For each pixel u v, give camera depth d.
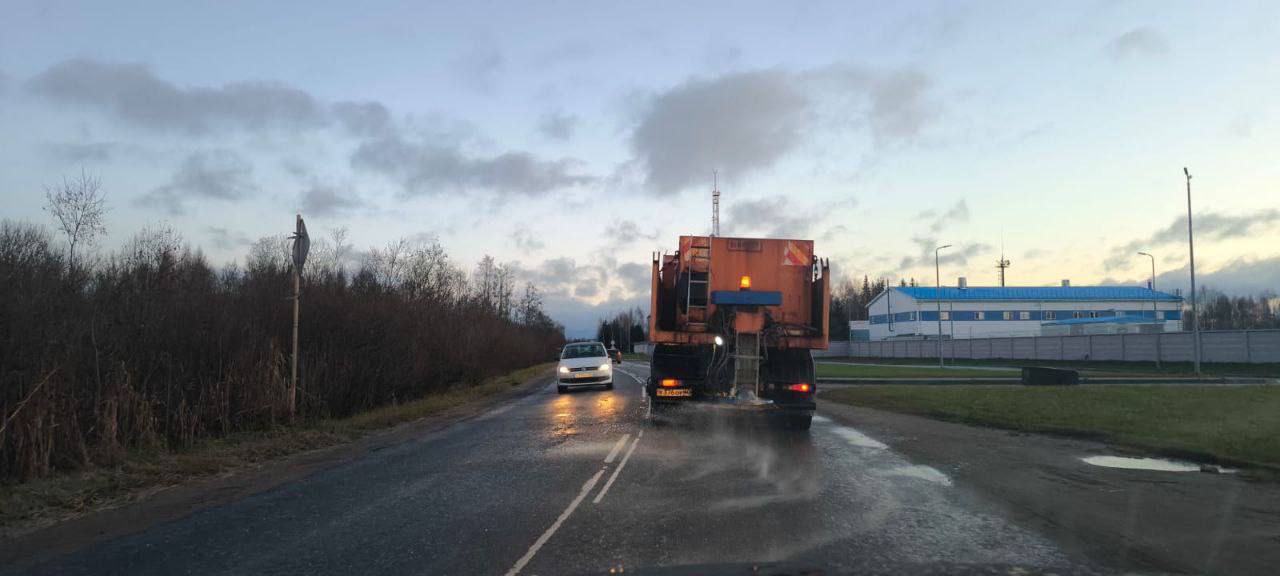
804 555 5.55
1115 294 83.88
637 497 7.71
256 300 16.52
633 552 5.69
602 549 5.79
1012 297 82.44
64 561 5.94
